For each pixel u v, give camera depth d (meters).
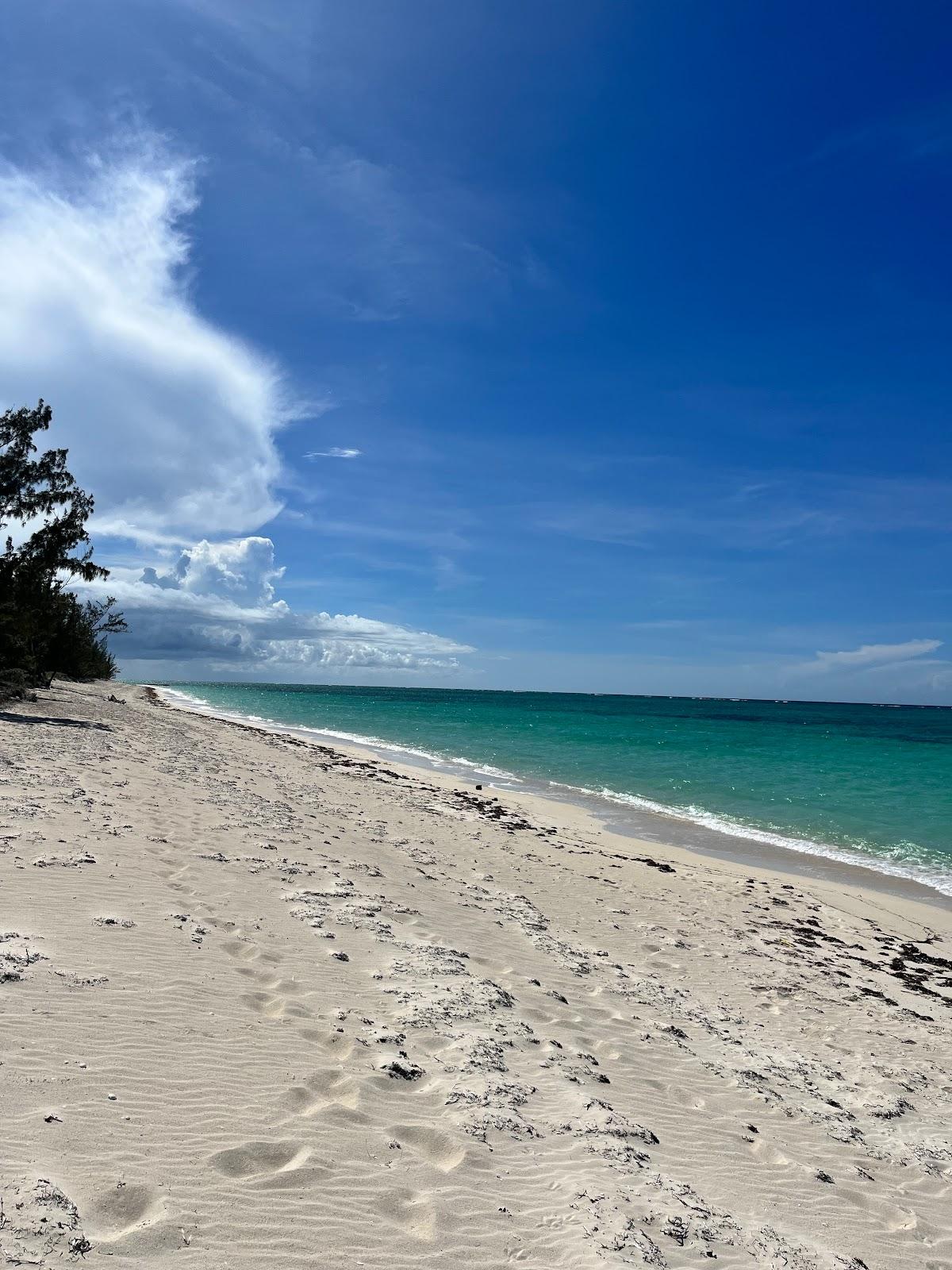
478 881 11.61
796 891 14.27
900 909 13.62
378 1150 4.11
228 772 16.97
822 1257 4.10
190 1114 4.03
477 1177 4.06
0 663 24.78
